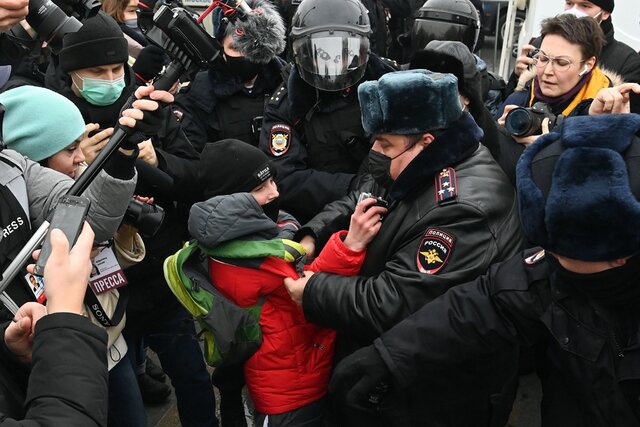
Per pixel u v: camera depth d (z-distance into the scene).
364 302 1.83
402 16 6.05
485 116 2.24
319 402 2.16
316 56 2.54
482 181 1.84
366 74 2.75
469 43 3.19
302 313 2.08
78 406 1.17
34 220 1.83
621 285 1.37
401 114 1.82
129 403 2.32
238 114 3.07
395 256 1.87
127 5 3.69
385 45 5.83
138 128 1.69
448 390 1.84
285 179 2.71
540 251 1.60
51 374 1.18
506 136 2.35
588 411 1.50
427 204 1.85
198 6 3.71
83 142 2.32
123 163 1.80
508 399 1.93
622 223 1.28
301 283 1.97
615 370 1.43
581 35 2.65
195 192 2.50
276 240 2.02
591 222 1.31
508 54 5.42
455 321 1.64
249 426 2.49
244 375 2.22
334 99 2.71
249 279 2.02
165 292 2.50
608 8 3.51
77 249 1.30
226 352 1.99
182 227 2.76
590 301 1.44
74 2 2.90
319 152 2.75
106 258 2.11
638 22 4.46
